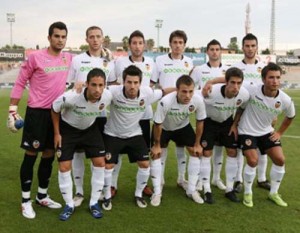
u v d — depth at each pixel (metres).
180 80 4.48
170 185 5.68
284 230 4.12
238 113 5.00
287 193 5.31
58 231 4.02
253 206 4.83
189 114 4.78
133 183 5.73
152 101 4.67
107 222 4.27
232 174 5.08
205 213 4.57
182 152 5.44
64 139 4.33
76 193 4.88
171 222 4.29
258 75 5.59
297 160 7.12
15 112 4.37
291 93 21.89
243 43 5.62
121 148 4.69
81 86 4.16
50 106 4.35
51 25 4.32
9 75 28.52
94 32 4.91
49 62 4.32
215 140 5.14
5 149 7.82
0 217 4.35
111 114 4.64
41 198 4.71
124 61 5.23
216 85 4.86
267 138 4.94
